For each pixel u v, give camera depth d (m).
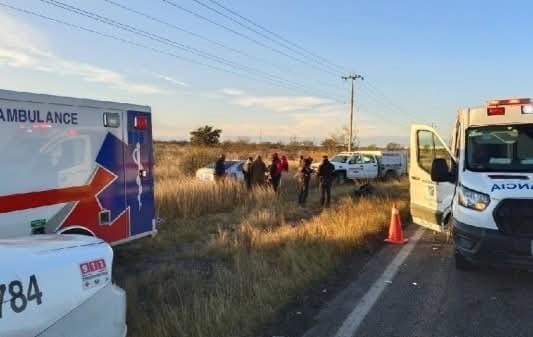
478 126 7.26
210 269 7.13
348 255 8.09
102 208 6.66
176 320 4.85
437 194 8.35
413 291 6.21
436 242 9.26
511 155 6.96
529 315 5.37
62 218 6.04
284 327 5.03
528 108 7.11
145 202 7.52
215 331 4.76
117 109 6.89
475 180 6.50
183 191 13.35
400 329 4.98
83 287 3.03
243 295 5.69
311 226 9.73
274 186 16.92
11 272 2.65
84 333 3.01
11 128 5.41
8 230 5.38
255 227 10.22
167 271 6.95
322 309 5.55
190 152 35.78
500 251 5.98
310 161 15.60
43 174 5.77
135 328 4.86
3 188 5.32
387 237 9.70
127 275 6.91
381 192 18.44
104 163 6.67
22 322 2.60
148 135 7.57
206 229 10.65
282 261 7.18
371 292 6.17
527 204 5.91
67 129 6.09
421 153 9.00
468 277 6.84
